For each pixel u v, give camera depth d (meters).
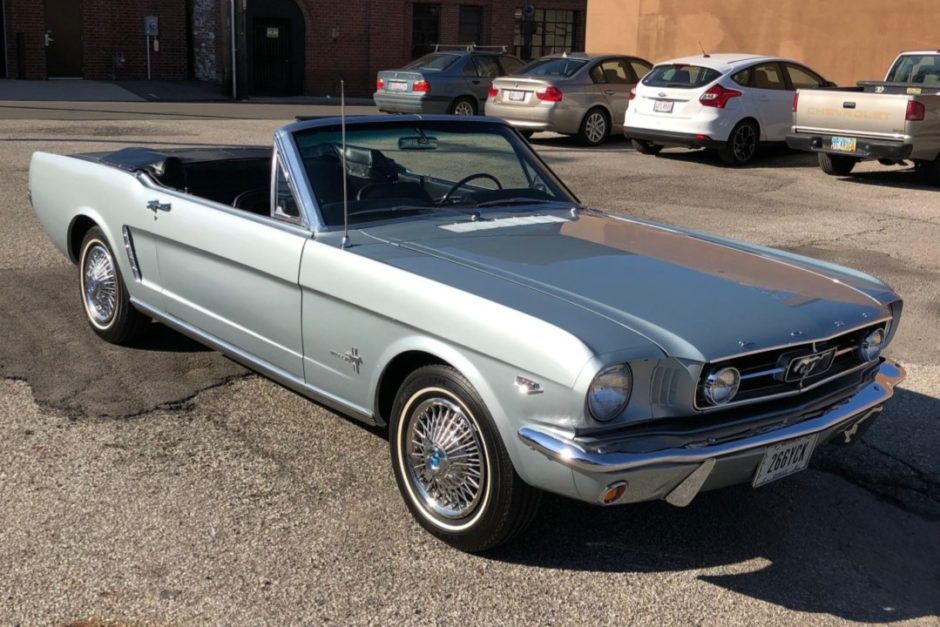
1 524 3.74
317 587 3.43
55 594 3.32
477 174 4.95
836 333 3.61
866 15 17.50
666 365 3.25
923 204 11.64
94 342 5.86
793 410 3.54
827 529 4.05
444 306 3.52
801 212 10.98
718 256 4.32
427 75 18.03
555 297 3.52
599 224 4.77
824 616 3.43
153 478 4.17
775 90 14.63
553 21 32.94
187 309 5.00
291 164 4.41
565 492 3.27
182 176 5.46
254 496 4.05
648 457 3.17
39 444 4.45
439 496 3.73
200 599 3.33
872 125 12.54
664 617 3.37
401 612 3.31
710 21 19.92
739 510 4.18
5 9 26.17
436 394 3.65
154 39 28.23
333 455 4.46
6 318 6.23
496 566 3.62
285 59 28.91
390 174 4.68
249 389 5.22
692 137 14.19
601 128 16.56
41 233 8.55
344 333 4.00
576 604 3.41
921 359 6.15
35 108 19.12
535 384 3.24
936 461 4.71
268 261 4.28
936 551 3.95
